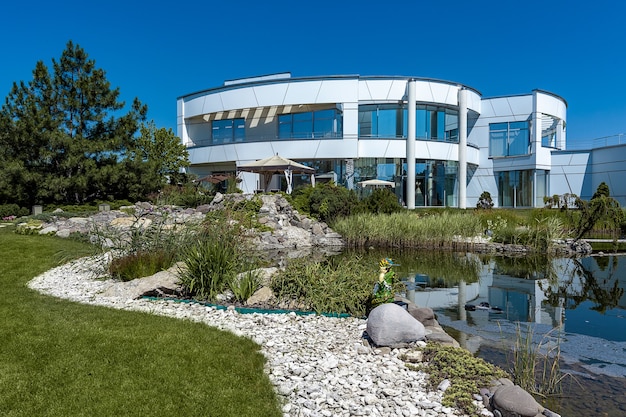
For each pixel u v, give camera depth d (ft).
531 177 104.06
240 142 101.04
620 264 41.78
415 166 96.07
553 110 105.09
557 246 49.49
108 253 31.94
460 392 12.49
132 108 86.99
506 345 18.69
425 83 96.37
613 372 15.61
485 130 108.47
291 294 23.71
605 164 98.58
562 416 12.30
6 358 13.67
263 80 99.66
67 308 20.17
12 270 30.48
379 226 56.75
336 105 98.12
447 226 54.34
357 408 11.63
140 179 82.33
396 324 16.61
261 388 12.43
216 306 22.72
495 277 35.53
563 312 24.63
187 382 12.44
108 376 12.60
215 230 30.63
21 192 74.90
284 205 67.00
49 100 79.10
